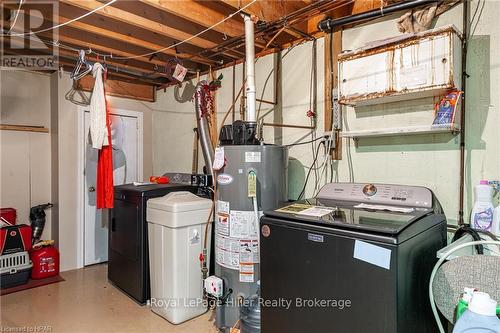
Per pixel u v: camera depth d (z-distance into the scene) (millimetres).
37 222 3533
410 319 1296
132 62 3449
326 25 2248
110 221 3191
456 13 1799
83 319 2480
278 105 2729
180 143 3834
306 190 2535
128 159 4020
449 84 1587
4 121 3393
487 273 1227
